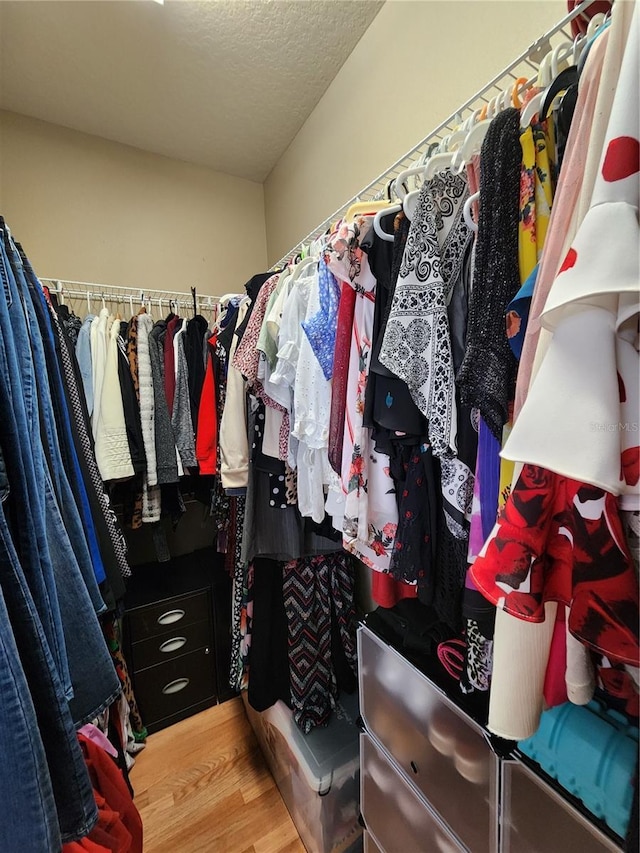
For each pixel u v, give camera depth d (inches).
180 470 57.3
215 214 79.9
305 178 66.9
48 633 22.2
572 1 19.6
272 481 42.9
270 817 45.0
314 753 40.8
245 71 55.5
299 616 46.6
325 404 31.4
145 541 70.7
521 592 14.0
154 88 58.0
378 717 35.1
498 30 33.0
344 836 39.8
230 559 58.9
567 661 14.9
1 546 19.0
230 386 46.3
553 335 12.9
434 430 20.7
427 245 21.1
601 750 16.6
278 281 38.9
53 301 50.7
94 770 31.5
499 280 17.1
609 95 12.9
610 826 16.6
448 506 21.8
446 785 27.9
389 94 46.2
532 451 12.6
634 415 11.8
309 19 47.9
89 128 65.7
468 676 24.8
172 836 43.1
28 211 62.0
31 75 54.5
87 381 50.8
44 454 26.2
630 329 12.0
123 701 50.7
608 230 11.4
